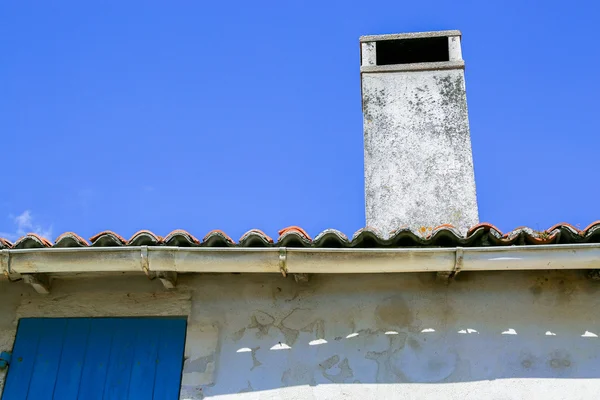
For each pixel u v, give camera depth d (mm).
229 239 5754
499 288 6113
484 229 5660
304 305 6188
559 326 5934
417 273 6199
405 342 5957
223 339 6109
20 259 5867
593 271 6000
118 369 6039
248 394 5863
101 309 6324
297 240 5684
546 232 5656
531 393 5684
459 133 8039
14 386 6039
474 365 5824
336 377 5863
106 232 5848
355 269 5758
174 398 5887
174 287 6352
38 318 6340
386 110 8273
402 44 9133
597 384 5688
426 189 7672
